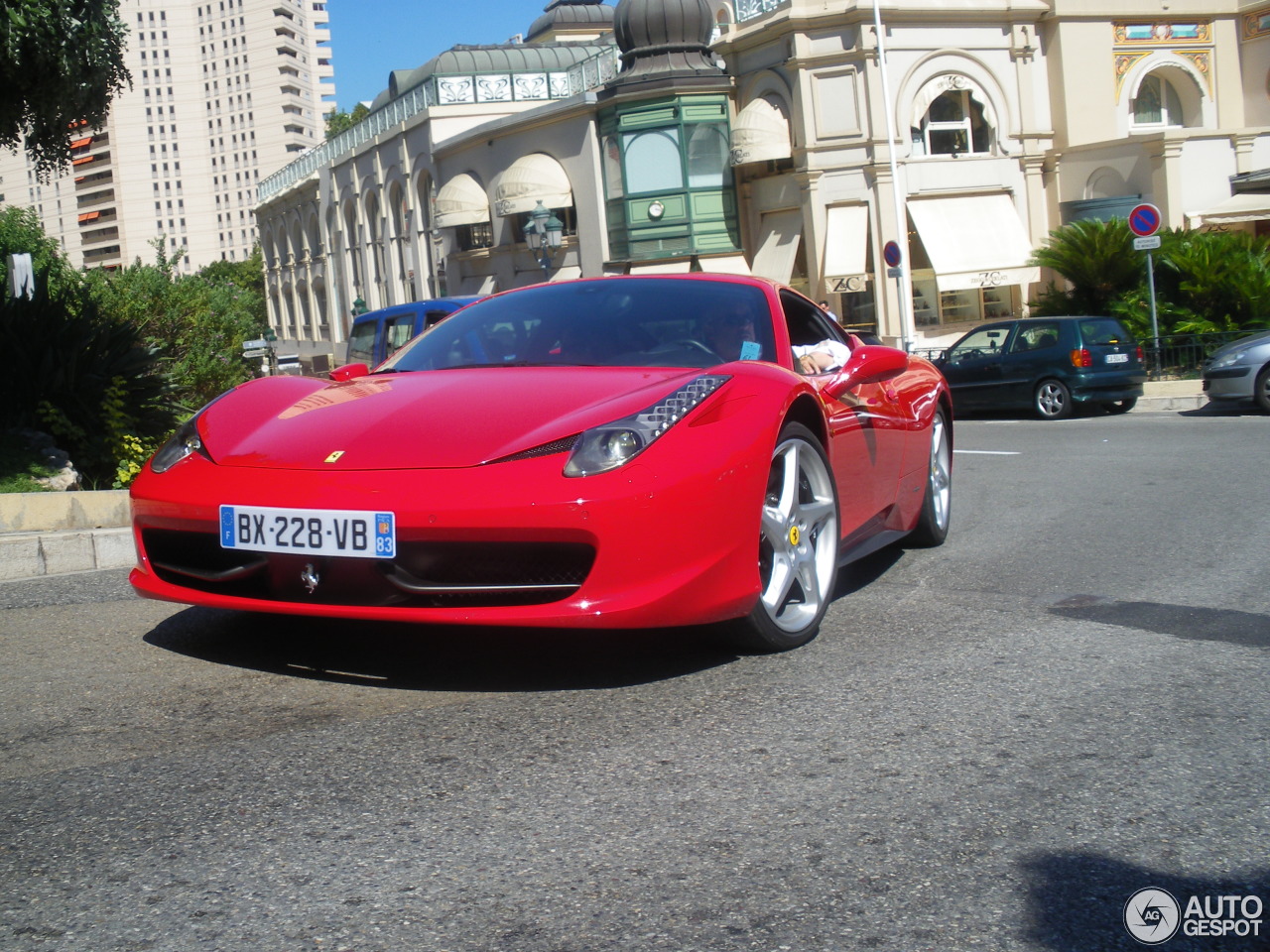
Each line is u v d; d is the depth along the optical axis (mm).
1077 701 3066
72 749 2768
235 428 3588
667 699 3098
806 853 2176
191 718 2977
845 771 2582
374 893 2021
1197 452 9625
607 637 3736
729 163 27938
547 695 3137
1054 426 13578
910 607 4234
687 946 1844
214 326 20297
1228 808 2355
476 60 38312
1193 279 18891
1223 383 13352
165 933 1890
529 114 30328
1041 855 2162
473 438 3189
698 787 2492
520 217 32031
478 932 1887
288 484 3160
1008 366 15336
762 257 27453
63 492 6109
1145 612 4105
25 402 7762
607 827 2293
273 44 160375
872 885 2049
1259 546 5359
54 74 8750
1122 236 19531
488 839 2240
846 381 4133
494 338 4195
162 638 3797
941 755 2676
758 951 1829
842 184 25484
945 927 1901
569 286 4508
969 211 25688
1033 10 26047
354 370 4250
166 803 2426
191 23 164375
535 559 3066
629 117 27938
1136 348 15133
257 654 3566
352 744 2771
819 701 3076
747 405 3359
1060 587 4574
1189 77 27328
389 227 40469
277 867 2125
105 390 8086
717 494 3146
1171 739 2766
